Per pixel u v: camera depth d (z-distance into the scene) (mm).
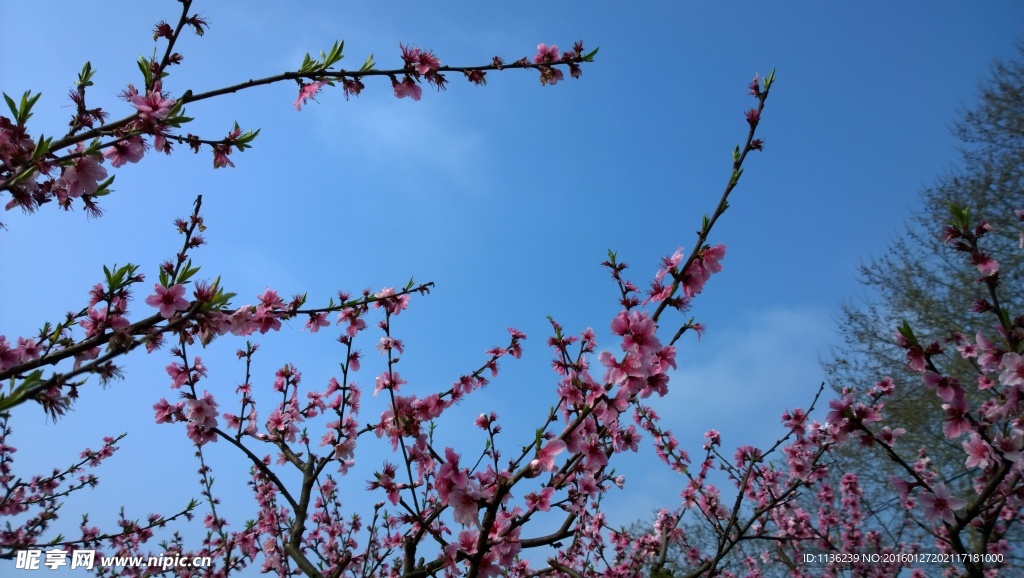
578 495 4035
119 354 2863
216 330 3301
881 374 14133
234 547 7836
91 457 8016
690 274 3186
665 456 7793
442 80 4023
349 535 7895
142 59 3291
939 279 14680
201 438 5227
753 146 3203
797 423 6875
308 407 6305
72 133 3252
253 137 3633
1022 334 4125
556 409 4043
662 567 6707
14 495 7359
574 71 4250
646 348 3053
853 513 9188
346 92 3781
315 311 4828
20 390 2393
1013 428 4199
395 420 4070
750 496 8164
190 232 4273
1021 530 9625
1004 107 14852
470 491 3268
